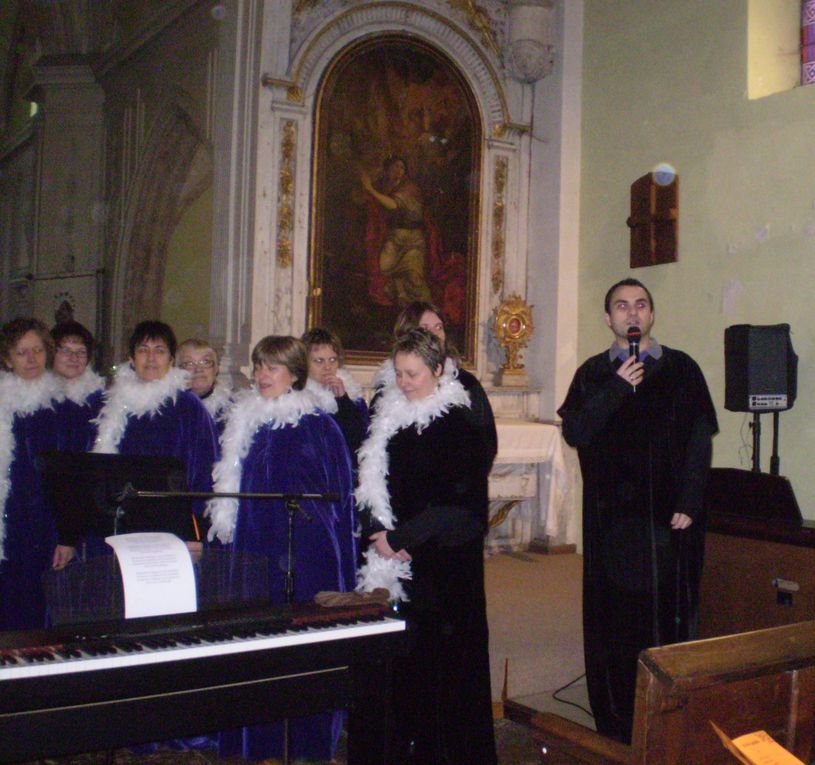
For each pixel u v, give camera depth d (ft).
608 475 10.56
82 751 5.96
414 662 8.77
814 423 17.44
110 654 6.04
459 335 24.11
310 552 9.81
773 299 18.47
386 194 22.91
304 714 6.80
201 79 25.20
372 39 22.53
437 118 23.63
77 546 11.34
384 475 9.07
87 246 33.81
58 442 11.80
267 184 21.40
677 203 20.77
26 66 40.73
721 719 4.54
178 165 29.01
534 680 13.34
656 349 10.76
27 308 37.99
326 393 10.66
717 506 12.29
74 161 34.12
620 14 22.79
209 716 6.40
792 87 19.85
